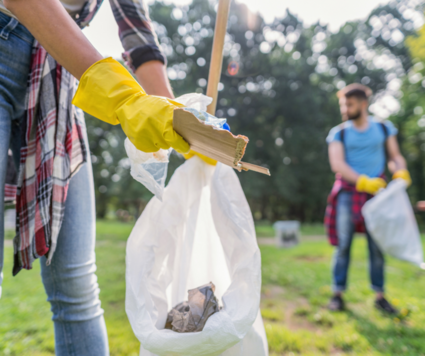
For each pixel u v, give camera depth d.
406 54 22.14
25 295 2.82
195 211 1.06
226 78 20.62
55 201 0.95
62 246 1.06
